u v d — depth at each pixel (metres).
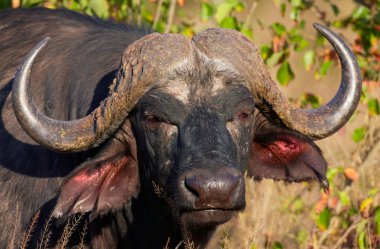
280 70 30.66
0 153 22.09
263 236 28.36
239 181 18.70
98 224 21.59
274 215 28.38
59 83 22.05
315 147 21.52
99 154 20.42
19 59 23.16
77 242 21.41
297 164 21.81
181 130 19.47
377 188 28.64
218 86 19.80
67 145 19.97
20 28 23.95
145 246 21.56
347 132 32.34
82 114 21.30
